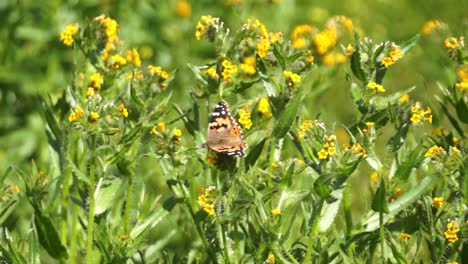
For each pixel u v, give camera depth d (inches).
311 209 317.4
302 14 639.1
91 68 323.3
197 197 319.0
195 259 335.3
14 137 481.4
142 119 313.0
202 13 557.6
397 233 314.8
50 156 342.3
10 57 500.4
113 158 306.8
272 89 311.9
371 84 308.5
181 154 309.7
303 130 294.8
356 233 305.9
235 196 301.0
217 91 321.4
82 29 332.2
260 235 304.0
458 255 315.6
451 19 636.1
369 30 660.1
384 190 287.6
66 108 340.5
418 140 373.1
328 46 377.7
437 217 308.0
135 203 329.1
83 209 321.1
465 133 336.5
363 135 299.6
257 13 574.2
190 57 541.3
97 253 321.7
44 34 507.5
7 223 334.3
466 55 331.0
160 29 547.5
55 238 316.2
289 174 295.9
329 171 294.8
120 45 325.4
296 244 308.5
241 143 291.4
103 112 301.6
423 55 468.1
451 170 304.2
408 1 667.4
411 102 309.6
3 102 497.7
